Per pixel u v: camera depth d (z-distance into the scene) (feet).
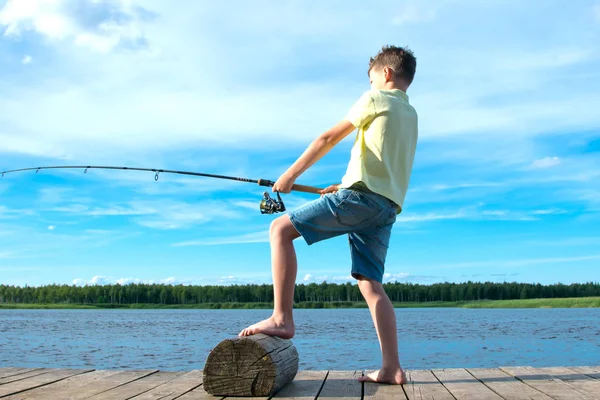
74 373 12.64
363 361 42.80
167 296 362.33
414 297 351.67
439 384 11.06
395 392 10.24
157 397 9.93
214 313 281.74
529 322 133.39
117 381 11.59
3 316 201.77
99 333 87.61
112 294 372.17
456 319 162.91
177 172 15.19
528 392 10.09
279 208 12.51
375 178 10.91
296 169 11.45
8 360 44.93
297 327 111.45
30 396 9.96
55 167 17.98
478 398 9.56
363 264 11.42
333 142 11.30
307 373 12.77
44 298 368.89
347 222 10.94
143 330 97.66
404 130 11.17
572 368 12.95
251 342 10.10
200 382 11.48
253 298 356.18
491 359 45.98
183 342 66.69
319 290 385.70
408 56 11.75
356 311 345.72
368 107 10.94
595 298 331.16
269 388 9.96
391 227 11.65
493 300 341.00
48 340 70.69
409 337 76.28
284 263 11.09
